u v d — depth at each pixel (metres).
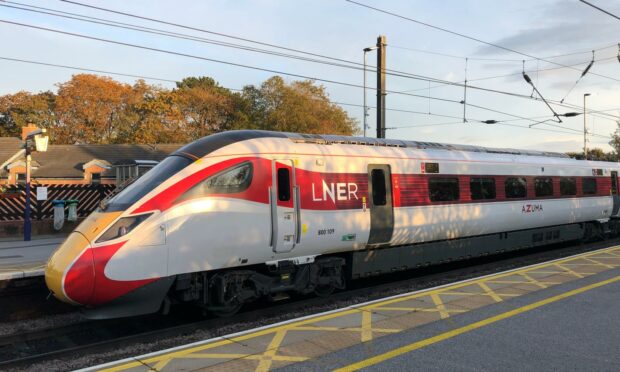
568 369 4.80
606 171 16.94
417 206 10.02
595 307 7.11
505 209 12.30
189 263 6.78
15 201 15.87
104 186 17.61
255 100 52.97
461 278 10.73
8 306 8.17
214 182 7.07
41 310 8.48
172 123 49.84
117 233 6.30
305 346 5.51
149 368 4.90
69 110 48.81
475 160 11.70
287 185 7.90
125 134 50.47
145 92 52.38
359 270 9.20
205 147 7.33
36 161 33.62
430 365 4.90
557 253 14.53
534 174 13.51
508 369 4.80
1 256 10.89
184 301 7.21
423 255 10.48
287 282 8.09
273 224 7.62
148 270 6.43
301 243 7.97
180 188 6.79
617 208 17.31
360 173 8.99
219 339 5.81
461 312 6.88
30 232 14.55
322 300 8.69
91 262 6.09
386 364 4.93
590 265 10.75
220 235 7.04
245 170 7.41
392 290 9.60
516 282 8.92
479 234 11.75
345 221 8.60
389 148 9.91
